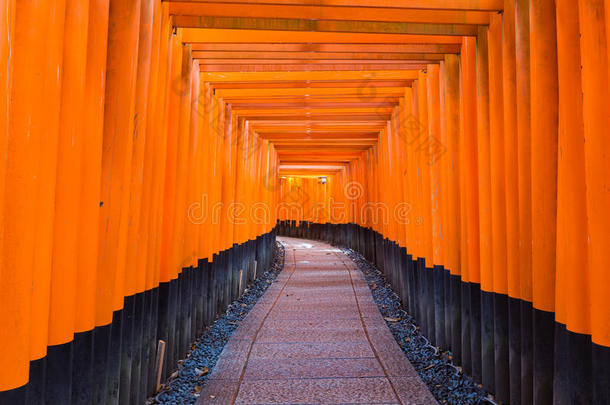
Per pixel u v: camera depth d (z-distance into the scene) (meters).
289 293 8.21
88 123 2.22
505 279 3.46
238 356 4.60
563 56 2.41
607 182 2.09
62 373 2.02
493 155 3.57
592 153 2.14
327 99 6.93
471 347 4.04
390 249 8.56
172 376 4.00
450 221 4.53
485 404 3.48
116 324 2.62
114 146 2.55
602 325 2.09
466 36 4.11
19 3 1.68
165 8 3.54
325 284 9.19
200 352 4.79
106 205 2.50
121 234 2.62
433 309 5.20
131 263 2.85
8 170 1.65
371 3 3.44
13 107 1.66
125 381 2.83
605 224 2.09
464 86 4.23
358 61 5.12
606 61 2.10
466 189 4.11
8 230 1.65
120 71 2.58
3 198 1.56
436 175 4.97
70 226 2.05
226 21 4.01
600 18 2.12
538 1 2.74
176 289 4.06
